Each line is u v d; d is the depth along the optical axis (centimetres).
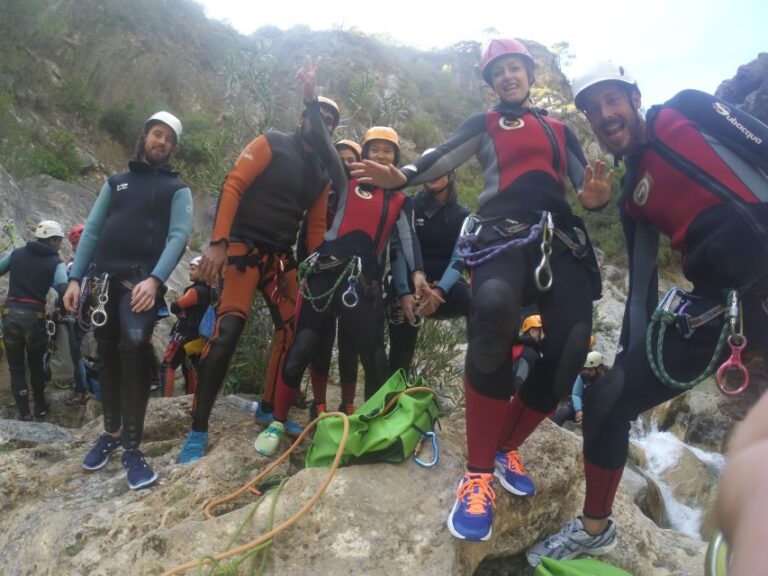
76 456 364
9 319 566
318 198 372
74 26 1808
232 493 285
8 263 586
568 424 743
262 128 560
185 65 2011
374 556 238
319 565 234
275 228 352
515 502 280
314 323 338
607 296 1742
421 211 412
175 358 579
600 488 253
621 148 248
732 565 46
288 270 370
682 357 225
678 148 231
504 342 237
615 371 242
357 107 611
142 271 321
